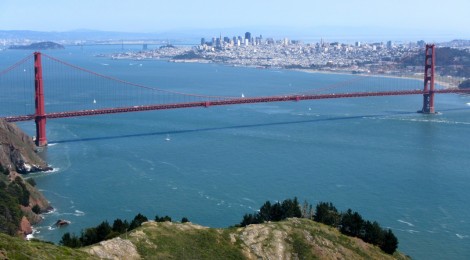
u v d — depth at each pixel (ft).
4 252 196.95
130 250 251.19
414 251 357.41
